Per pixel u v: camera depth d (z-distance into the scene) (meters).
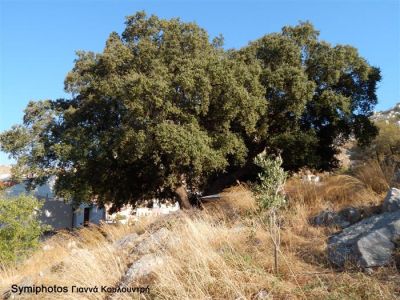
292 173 18.52
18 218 11.06
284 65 18.28
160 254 6.25
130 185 20.09
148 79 14.77
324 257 5.42
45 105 19.11
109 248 7.12
